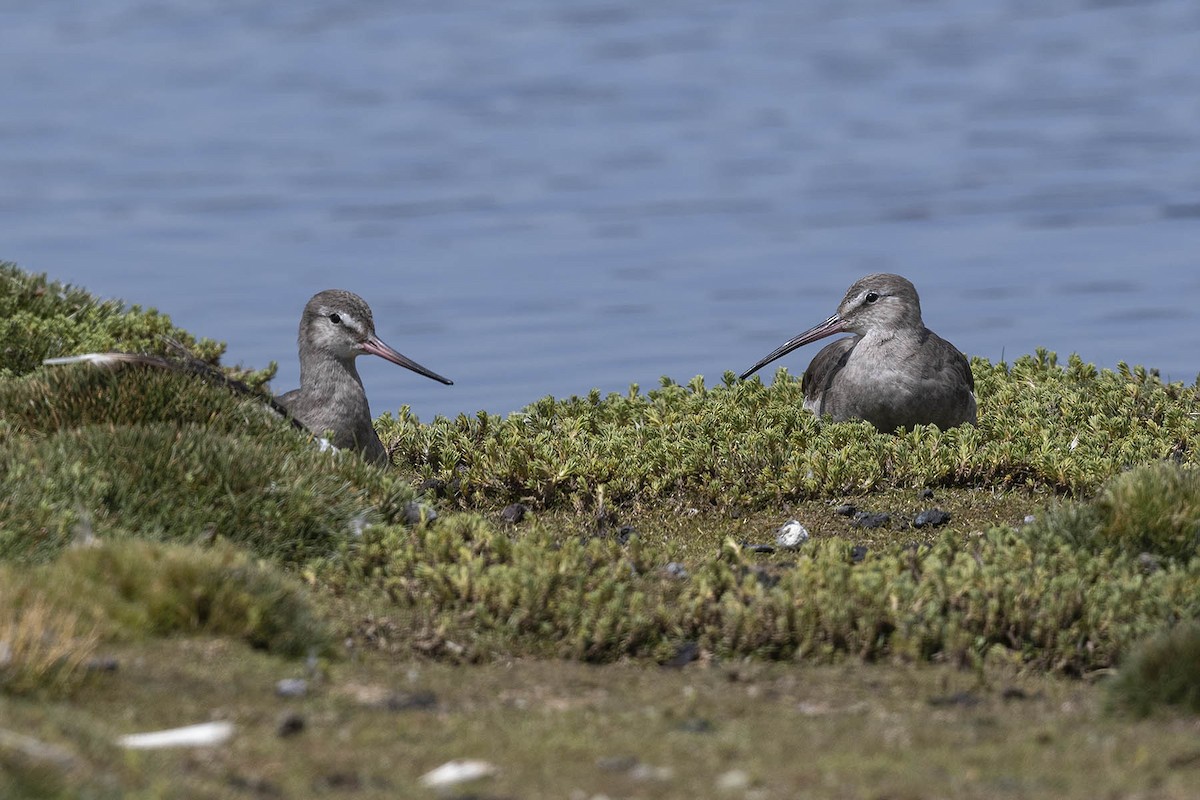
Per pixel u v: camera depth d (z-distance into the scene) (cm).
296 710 1006
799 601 1227
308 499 1373
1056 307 4769
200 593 1121
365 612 1237
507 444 1688
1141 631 1182
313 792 881
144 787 849
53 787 820
